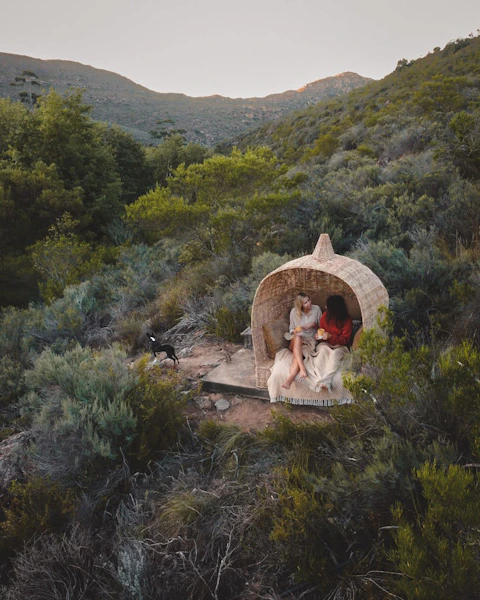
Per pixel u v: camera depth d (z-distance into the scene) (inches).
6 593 141.9
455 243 292.8
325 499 136.6
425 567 96.7
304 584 122.3
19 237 867.4
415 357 134.2
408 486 117.9
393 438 132.6
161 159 1608.0
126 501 165.5
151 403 194.1
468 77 1071.0
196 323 314.5
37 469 179.0
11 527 155.2
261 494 145.3
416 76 2021.4
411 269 247.9
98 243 975.6
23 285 682.2
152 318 351.9
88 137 1067.9
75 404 186.2
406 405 135.1
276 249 369.7
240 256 383.9
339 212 382.0
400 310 229.6
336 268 190.4
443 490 97.4
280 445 169.8
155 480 171.2
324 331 199.5
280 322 217.6
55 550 142.9
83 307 417.7
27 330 370.6
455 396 122.6
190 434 190.5
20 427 235.1
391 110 1061.1
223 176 494.9
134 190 1411.2
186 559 134.2
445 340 208.5
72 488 170.4
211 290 345.4
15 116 1165.7
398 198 356.8
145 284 450.9
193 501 150.9
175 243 543.8
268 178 497.4
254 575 129.6
